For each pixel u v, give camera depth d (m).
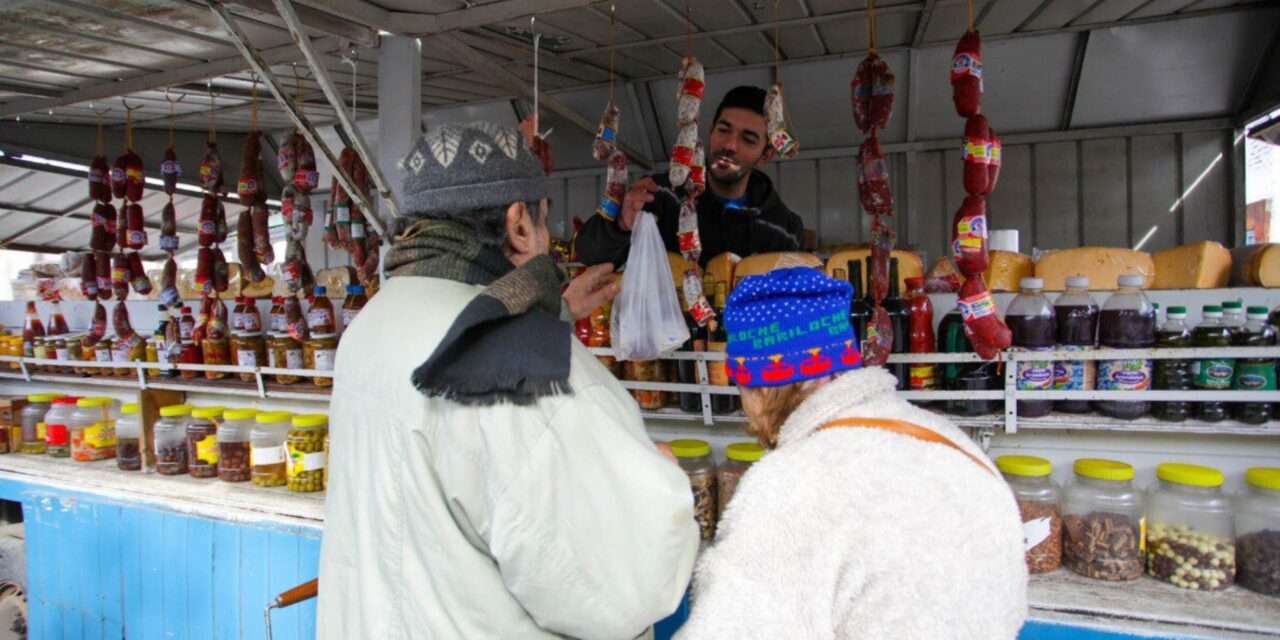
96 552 2.62
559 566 0.99
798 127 3.71
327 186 4.74
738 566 0.88
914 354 1.69
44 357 3.27
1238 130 3.28
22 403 3.23
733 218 2.51
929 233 3.74
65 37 2.33
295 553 2.24
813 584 0.84
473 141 1.12
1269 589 1.53
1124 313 1.62
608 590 1.01
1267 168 3.31
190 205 5.12
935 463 0.87
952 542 0.82
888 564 0.81
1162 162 3.43
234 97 3.31
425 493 1.02
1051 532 1.67
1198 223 3.42
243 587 2.33
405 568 1.04
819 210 3.88
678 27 2.82
